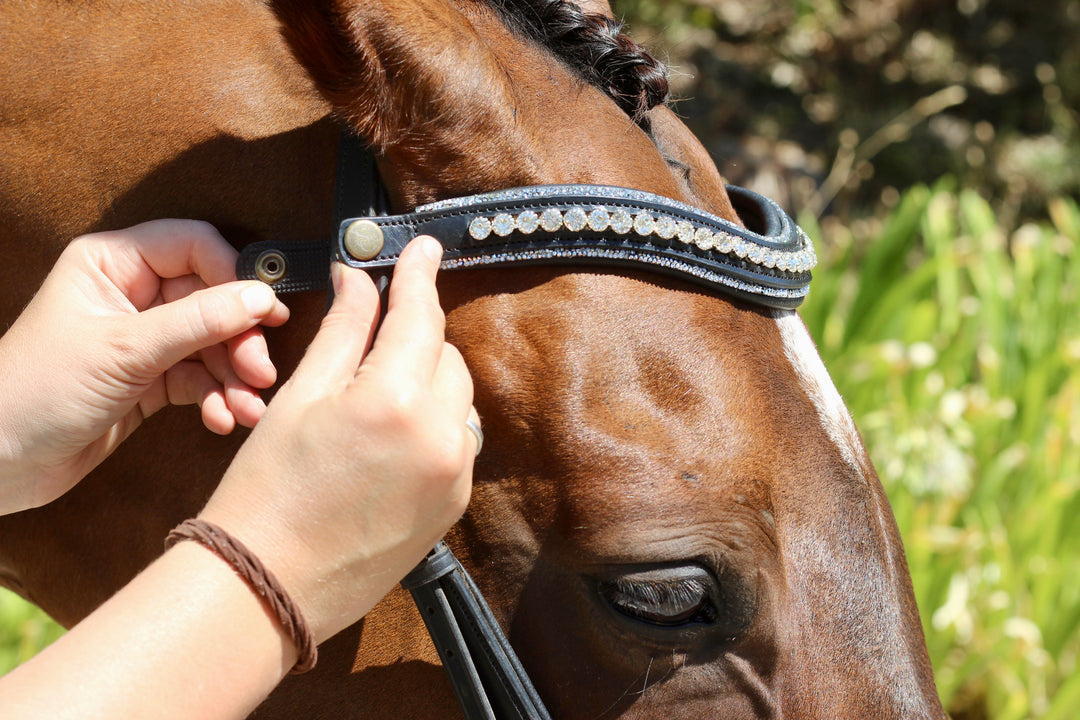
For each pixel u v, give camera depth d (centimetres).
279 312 115
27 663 84
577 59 128
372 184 116
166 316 109
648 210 115
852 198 722
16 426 112
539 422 113
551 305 114
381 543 90
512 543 116
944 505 332
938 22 823
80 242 117
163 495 129
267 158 123
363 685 123
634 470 111
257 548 87
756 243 121
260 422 94
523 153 115
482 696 115
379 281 112
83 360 111
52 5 134
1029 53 805
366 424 89
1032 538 343
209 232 118
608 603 115
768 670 117
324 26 106
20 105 131
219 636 84
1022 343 421
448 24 112
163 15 133
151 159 127
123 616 83
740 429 115
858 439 129
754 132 745
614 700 117
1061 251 481
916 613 128
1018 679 321
